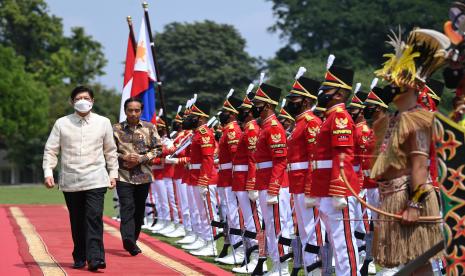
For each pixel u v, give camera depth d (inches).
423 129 296.8
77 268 483.8
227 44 2340.1
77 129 486.9
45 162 485.1
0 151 2930.6
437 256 298.8
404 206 300.4
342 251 376.5
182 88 2261.3
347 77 381.7
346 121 371.2
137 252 557.6
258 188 466.0
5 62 2423.7
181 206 692.7
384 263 305.9
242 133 504.7
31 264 496.7
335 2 1956.2
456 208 275.3
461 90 295.0
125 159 554.6
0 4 3006.9
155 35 2364.7
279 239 457.4
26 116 2431.1
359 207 499.2
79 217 487.8
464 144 274.2
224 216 630.5
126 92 727.7
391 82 307.1
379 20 1809.8
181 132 741.3
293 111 430.0
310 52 1935.3
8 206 1154.0
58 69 2935.5
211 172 582.9
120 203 558.3
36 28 3021.7
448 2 1760.6
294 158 426.0
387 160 302.4
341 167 304.0
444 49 295.7
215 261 557.9
